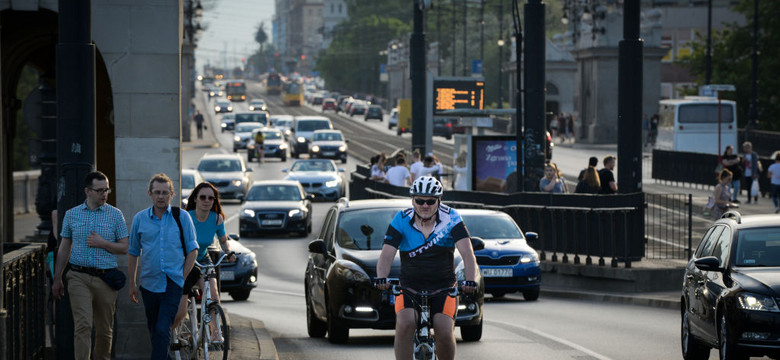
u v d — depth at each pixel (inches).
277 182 3403.1
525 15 2304.4
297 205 3257.9
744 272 1087.0
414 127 3147.1
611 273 2036.2
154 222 977.5
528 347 1301.7
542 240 2224.4
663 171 4544.8
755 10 5546.3
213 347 1018.7
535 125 2317.9
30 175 4047.7
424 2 3058.6
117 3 1173.1
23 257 935.7
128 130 1179.3
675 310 1782.7
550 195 2192.4
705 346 1196.5
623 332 1462.8
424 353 808.9
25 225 3454.7
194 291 1049.5
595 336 1414.9
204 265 1052.5
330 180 4279.0
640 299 1905.8
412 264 826.8
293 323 1624.0
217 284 1101.1
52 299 1192.2
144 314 1160.2
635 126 2060.8
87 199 996.6
